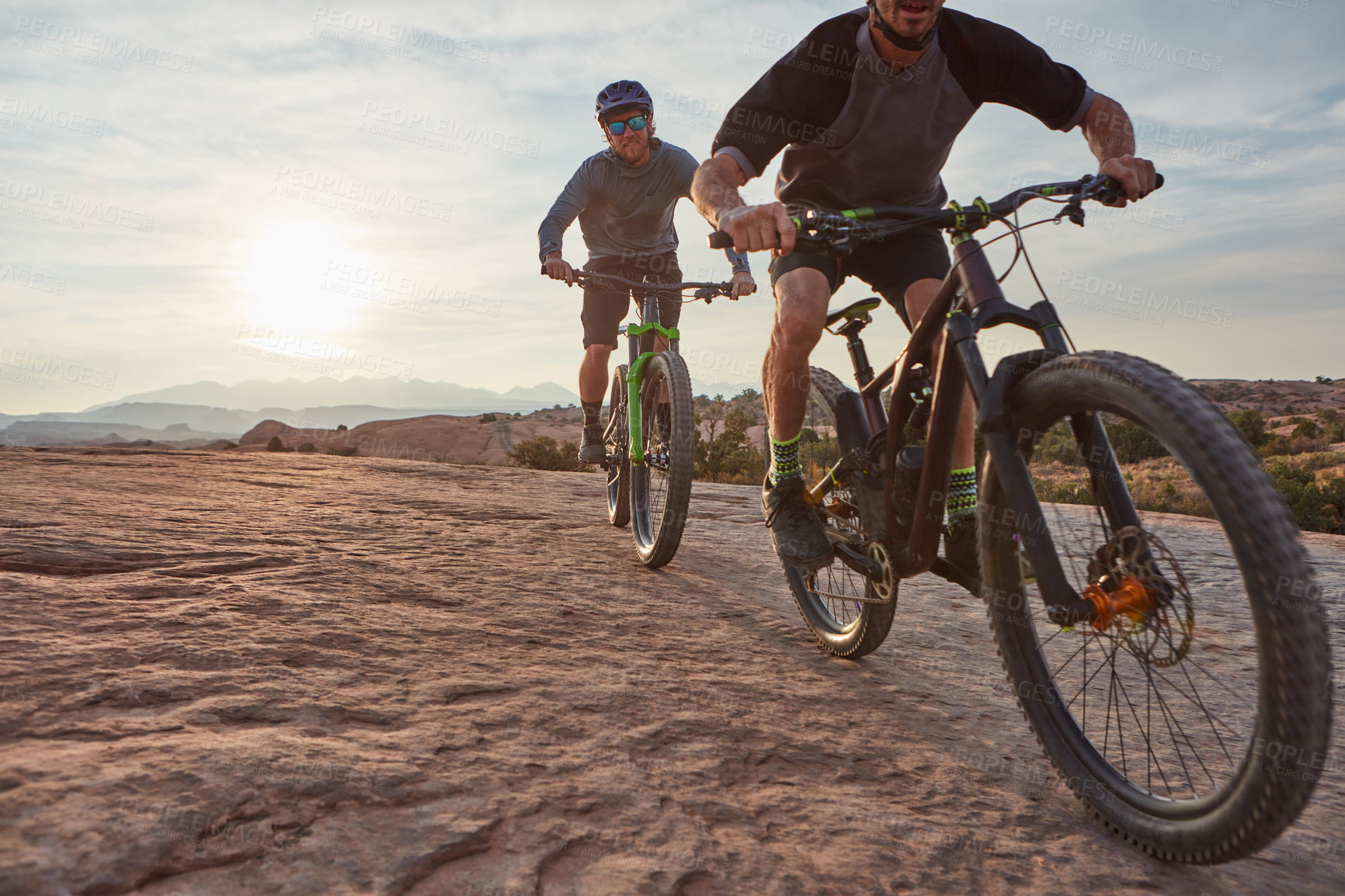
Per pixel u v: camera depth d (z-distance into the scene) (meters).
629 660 2.40
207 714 1.62
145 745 1.44
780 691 2.32
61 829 1.16
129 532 3.24
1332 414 57.97
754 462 18.44
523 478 6.98
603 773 1.65
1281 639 1.14
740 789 1.70
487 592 2.97
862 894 1.38
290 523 3.91
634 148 4.38
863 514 2.41
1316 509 19.30
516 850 1.33
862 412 2.57
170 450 7.33
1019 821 1.70
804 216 1.79
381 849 1.27
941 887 1.43
